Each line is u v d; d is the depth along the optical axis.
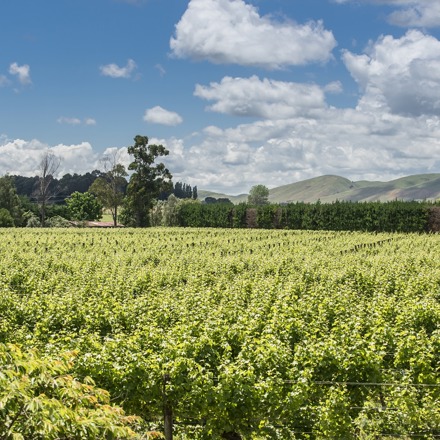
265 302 18.62
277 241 55.25
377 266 29.88
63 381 6.06
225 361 11.40
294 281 25.78
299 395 10.42
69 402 6.13
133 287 24.25
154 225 104.06
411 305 16.61
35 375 6.09
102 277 25.97
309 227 85.81
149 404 10.94
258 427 10.66
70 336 13.57
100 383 10.77
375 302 18.16
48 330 15.99
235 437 11.41
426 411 11.73
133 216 103.00
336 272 27.53
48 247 47.12
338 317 16.70
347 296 19.55
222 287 24.70
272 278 27.12
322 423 10.75
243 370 11.14
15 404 5.41
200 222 99.19
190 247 47.38
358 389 11.50
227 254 40.75
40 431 5.38
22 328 15.43
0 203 96.25
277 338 13.60
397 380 12.30
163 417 11.30
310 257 36.03
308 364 11.62
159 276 27.19
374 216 80.06
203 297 19.22
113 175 106.75
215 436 10.93
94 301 18.52
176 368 10.55
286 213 88.50
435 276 24.98
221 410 10.51
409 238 61.00
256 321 15.33
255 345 12.54
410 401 11.50
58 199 162.62
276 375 10.99
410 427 11.63
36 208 110.88
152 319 16.50
